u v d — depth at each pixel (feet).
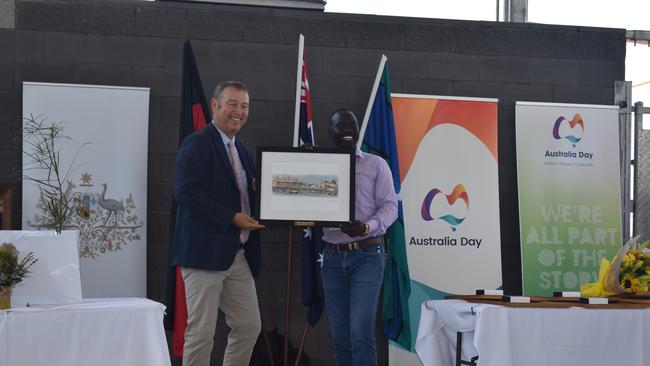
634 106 22.35
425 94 21.35
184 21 20.45
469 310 13.46
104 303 12.63
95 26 20.13
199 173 15.57
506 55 21.77
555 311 13.21
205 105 19.47
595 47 22.24
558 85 22.02
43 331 11.82
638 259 15.11
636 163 22.26
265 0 20.85
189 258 15.43
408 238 20.49
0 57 19.79
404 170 20.62
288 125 20.74
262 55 20.70
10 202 19.33
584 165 21.38
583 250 21.17
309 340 20.59
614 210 21.40
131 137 19.72
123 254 19.54
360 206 16.69
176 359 19.88
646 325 13.47
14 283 11.98
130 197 19.63
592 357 13.28
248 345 16.42
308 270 19.57
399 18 21.31
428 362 14.79
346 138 17.03
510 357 12.92
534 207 21.11
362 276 16.19
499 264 20.81
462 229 20.75
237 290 16.16
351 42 21.07
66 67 20.01
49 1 20.01
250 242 16.31
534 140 21.26
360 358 15.98
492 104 21.12
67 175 19.39
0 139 19.69
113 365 12.13
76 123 19.52
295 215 15.85
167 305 19.15
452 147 20.86
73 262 12.57
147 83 20.26
